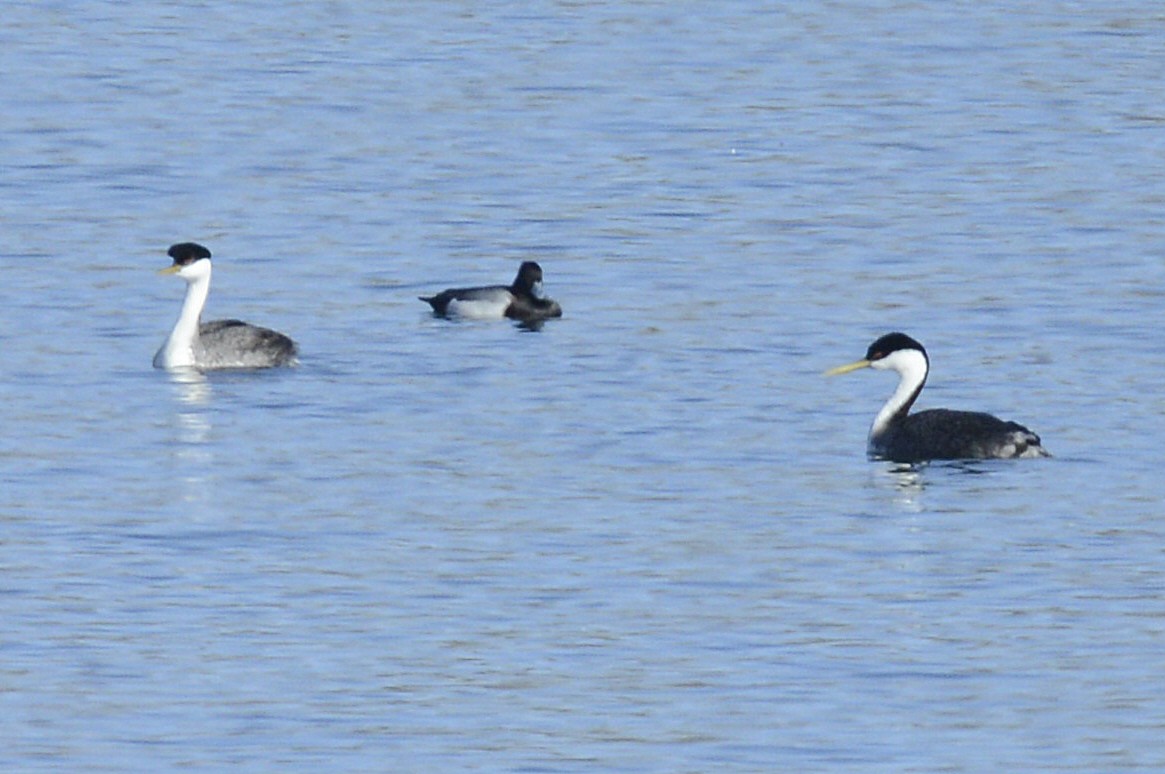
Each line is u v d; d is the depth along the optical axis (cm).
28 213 5022
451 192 5269
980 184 5322
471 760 2377
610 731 2448
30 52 6881
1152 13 7575
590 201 5191
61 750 2405
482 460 3394
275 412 3647
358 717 2486
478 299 4259
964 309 4275
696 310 4303
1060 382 3822
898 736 2444
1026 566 2959
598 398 3734
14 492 3219
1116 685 2584
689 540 3045
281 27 7281
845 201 5166
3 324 4169
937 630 2738
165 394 3747
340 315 4309
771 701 2541
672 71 6638
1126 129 5916
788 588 2883
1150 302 4309
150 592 2845
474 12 7519
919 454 3403
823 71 6650
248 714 2492
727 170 5481
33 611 2778
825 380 3847
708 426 3578
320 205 5147
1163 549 3020
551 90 6391
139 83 6462
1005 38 7125
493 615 2778
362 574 2912
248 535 3053
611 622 2759
